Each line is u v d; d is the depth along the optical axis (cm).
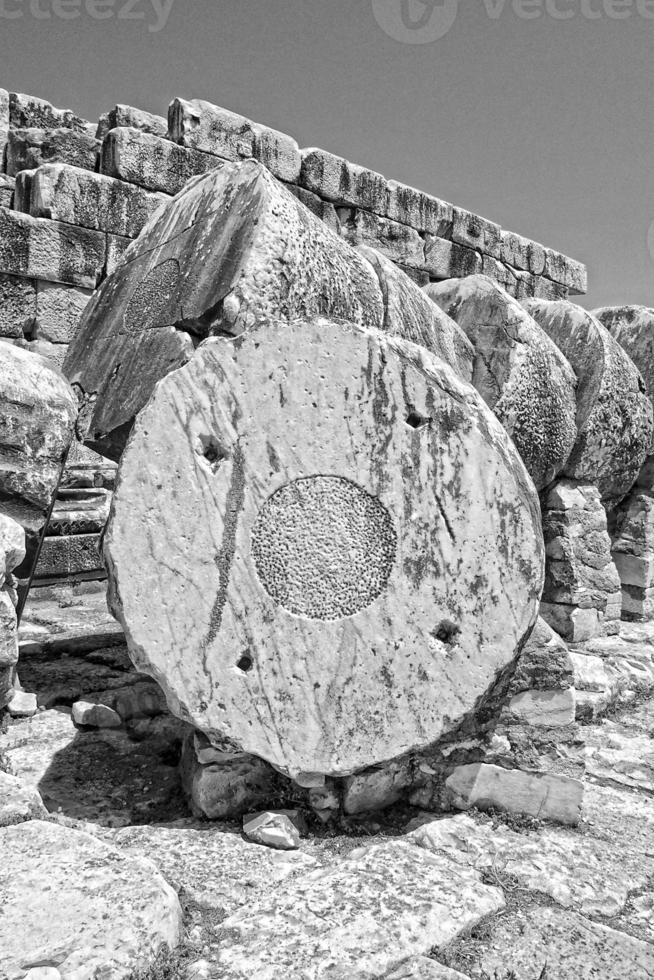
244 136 925
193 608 289
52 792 330
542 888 272
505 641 301
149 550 289
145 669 289
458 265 1162
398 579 298
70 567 708
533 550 304
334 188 1012
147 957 212
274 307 371
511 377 527
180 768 342
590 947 238
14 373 405
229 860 276
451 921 241
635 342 695
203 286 386
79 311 812
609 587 592
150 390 396
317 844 293
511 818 317
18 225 766
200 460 293
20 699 421
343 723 293
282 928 234
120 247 830
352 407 299
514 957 231
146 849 282
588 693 481
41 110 885
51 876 240
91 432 427
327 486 298
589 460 591
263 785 314
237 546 292
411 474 300
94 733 395
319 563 295
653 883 284
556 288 1328
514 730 321
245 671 292
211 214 410
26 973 198
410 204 1095
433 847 291
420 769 318
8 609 379
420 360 307
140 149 841
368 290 426
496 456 304
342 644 293
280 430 296
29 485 407
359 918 238
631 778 389
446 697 298
